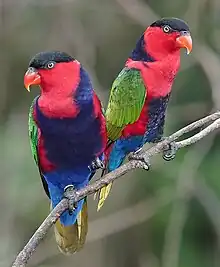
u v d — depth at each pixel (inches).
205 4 770.8
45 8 834.8
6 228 778.8
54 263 839.7
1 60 848.9
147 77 492.1
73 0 794.2
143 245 872.3
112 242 876.0
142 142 509.0
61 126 441.4
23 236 802.8
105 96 781.9
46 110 440.1
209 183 800.3
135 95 493.7
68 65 436.8
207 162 810.2
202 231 842.2
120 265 879.7
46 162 455.2
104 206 817.5
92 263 842.2
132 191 824.3
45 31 841.5
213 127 462.6
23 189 781.9
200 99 825.5
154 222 849.5
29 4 827.4
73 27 812.0
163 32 489.1
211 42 796.0
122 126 500.7
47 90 438.6
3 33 835.4
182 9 819.4
